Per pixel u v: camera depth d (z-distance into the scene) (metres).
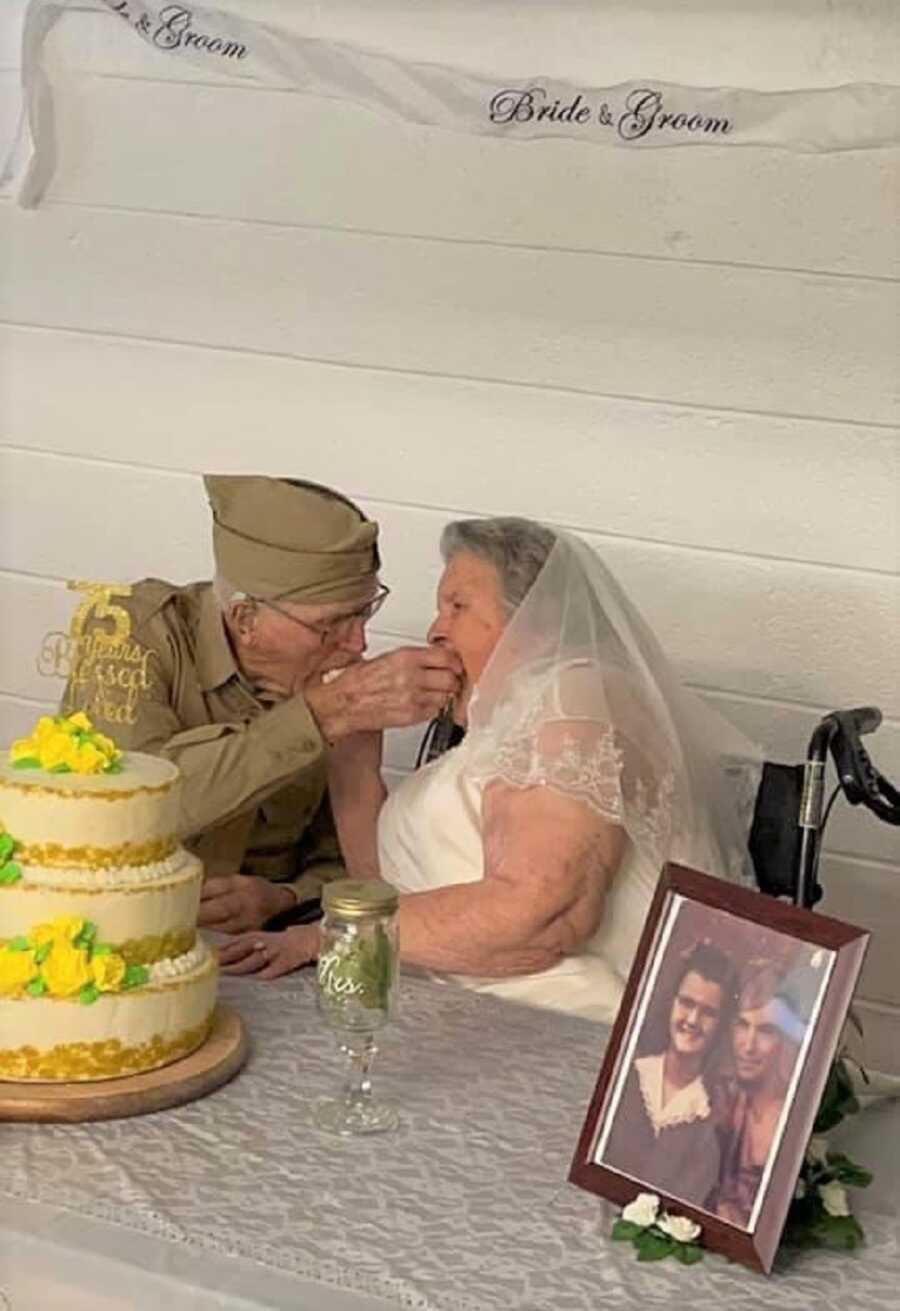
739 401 2.76
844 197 2.65
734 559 2.79
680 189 2.73
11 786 1.62
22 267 3.15
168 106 3.02
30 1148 1.54
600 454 2.84
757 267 2.71
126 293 3.10
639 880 2.03
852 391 2.69
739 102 2.66
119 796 1.63
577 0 2.76
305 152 2.95
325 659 2.30
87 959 1.61
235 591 2.27
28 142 3.09
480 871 2.06
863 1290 1.39
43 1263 1.39
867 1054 2.77
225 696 2.32
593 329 2.82
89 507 3.18
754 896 1.49
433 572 2.97
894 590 2.71
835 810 2.76
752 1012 1.45
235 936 2.05
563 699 2.00
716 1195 1.43
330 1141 1.58
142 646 2.29
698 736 2.15
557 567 2.11
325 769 2.42
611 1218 1.47
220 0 2.95
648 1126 1.47
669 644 2.83
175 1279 1.36
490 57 2.82
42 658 2.83
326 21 2.91
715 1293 1.37
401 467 2.96
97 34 3.04
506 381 2.88
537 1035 1.83
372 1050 1.65
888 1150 1.63
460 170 2.86
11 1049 1.60
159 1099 1.61
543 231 2.82
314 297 2.98
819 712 2.77
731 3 2.68
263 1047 1.77
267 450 3.05
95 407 3.15
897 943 2.76
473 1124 1.62
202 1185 1.49
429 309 2.91
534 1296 1.35
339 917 1.60
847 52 2.63
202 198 3.02
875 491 2.70
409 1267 1.38
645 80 2.72
